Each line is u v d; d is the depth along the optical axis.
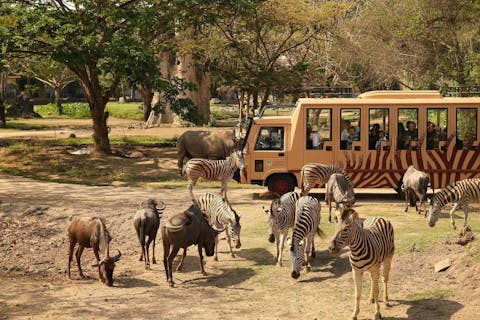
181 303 12.96
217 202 15.66
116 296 13.55
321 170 19.47
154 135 44.94
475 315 11.29
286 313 12.16
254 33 38.75
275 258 15.70
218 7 32.00
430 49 43.38
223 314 12.21
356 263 11.08
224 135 27.75
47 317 12.14
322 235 14.64
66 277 15.53
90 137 44.22
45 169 29.70
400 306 12.05
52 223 19.55
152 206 16.36
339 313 11.97
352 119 21.78
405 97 21.97
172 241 14.22
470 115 21.52
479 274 12.74
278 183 22.27
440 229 17.25
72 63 28.84
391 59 43.62
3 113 54.53
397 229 17.33
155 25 31.69
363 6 53.41
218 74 38.91
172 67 49.34
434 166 21.67
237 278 14.53
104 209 20.61
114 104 94.19
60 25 28.23
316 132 21.92
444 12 40.56
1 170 29.50
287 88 38.25
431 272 13.40
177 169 29.78
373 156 21.75
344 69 47.16
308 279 14.06
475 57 38.72
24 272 15.98
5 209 20.44
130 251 17.41
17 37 27.38
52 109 78.31
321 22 38.56
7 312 12.48
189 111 32.50
